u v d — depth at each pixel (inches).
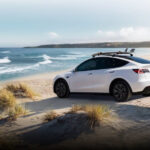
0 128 214.1
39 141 170.6
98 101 326.0
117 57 320.5
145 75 296.5
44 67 1286.9
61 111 263.4
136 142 156.2
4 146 166.1
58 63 1584.6
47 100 355.6
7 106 295.6
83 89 343.6
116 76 307.9
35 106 311.0
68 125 190.1
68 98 364.5
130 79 296.2
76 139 166.6
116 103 300.2
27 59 2204.7
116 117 207.6
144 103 287.3
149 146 150.0
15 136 186.4
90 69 340.2
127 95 300.7
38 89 504.1
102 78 322.3
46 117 223.8
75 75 351.6
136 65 302.2
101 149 149.4
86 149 150.7
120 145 153.0
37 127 203.0
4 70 1139.9
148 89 298.4
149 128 179.0
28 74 952.3
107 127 181.3
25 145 165.8
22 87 396.5
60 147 156.9
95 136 168.1
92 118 190.9
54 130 187.5
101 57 334.6
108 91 319.3
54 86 377.7
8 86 401.1
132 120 199.8
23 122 224.8
